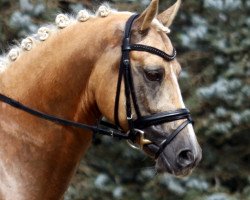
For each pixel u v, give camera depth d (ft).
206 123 51.11
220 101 51.31
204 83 52.85
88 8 48.42
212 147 56.39
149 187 52.08
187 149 24.81
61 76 26.12
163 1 52.39
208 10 51.03
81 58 26.11
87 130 26.30
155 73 25.12
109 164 53.52
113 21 26.32
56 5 47.19
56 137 25.96
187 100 51.24
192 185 50.44
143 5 47.52
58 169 26.16
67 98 26.17
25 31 45.37
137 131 25.41
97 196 51.06
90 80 26.08
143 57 25.29
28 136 25.93
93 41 26.12
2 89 26.50
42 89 26.14
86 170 52.01
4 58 27.14
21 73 26.48
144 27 25.55
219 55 52.54
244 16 52.42
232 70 50.98
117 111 25.58
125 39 25.62
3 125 26.00
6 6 49.21
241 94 50.21
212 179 56.13
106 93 25.73
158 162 25.34
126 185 53.36
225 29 52.31
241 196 53.06
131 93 25.34
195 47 51.78
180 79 50.72
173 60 25.61
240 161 57.31
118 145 52.80
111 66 25.71
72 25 26.78
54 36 26.68
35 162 25.88
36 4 46.47
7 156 25.72
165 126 25.09
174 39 52.75
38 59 26.43
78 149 26.30
